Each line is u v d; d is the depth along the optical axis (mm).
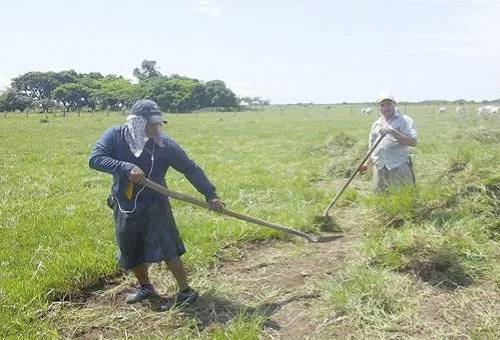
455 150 7770
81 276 5637
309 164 14211
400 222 6863
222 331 4547
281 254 6516
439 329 4441
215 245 6582
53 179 11961
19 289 5281
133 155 4828
